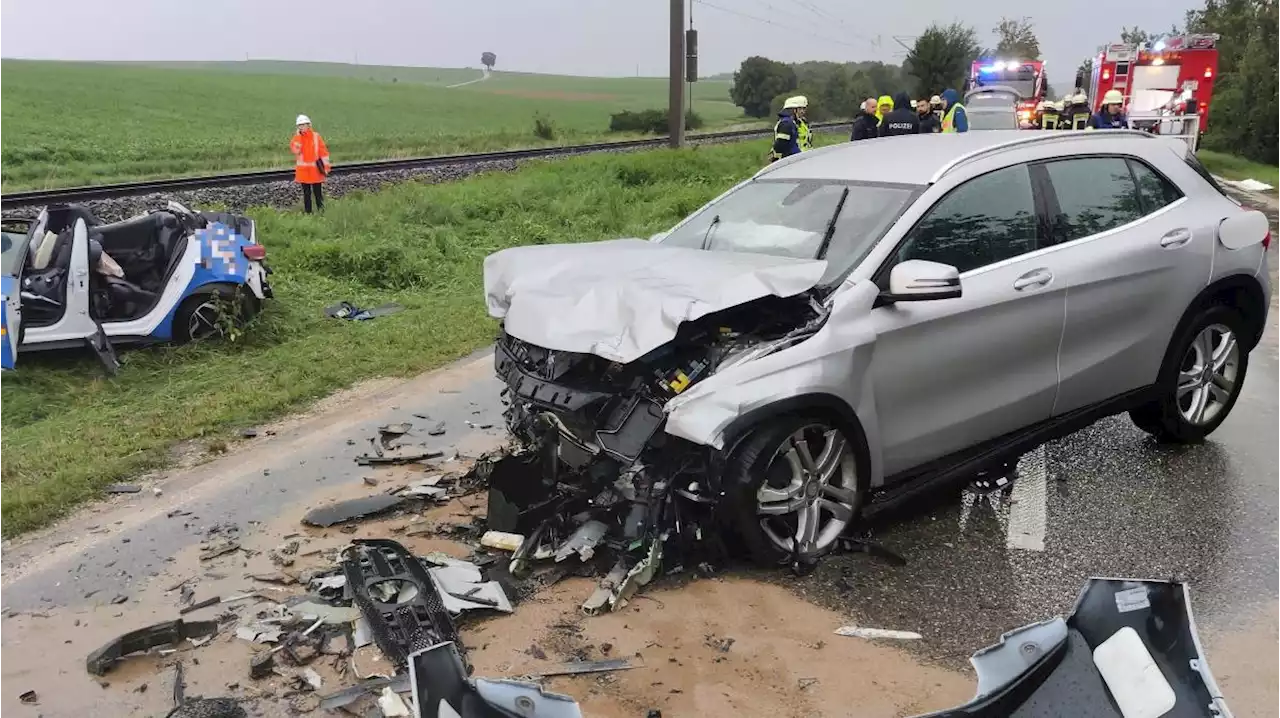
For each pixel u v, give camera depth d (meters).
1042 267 4.45
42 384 7.18
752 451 3.71
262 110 49.56
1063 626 2.01
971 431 4.37
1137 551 4.11
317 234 12.34
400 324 8.85
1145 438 5.46
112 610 3.84
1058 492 4.75
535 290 4.18
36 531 4.65
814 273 3.80
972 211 4.38
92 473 5.22
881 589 3.83
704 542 3.99
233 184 17.89
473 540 4.30
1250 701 3.06
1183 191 5.15
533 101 90.69
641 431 3.68
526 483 4.27
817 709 3.08
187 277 7.95
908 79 47.06
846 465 4.02
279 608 3.78
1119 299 4.70
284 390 6.75
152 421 6.20
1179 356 5.04
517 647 3.43
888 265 4.09
